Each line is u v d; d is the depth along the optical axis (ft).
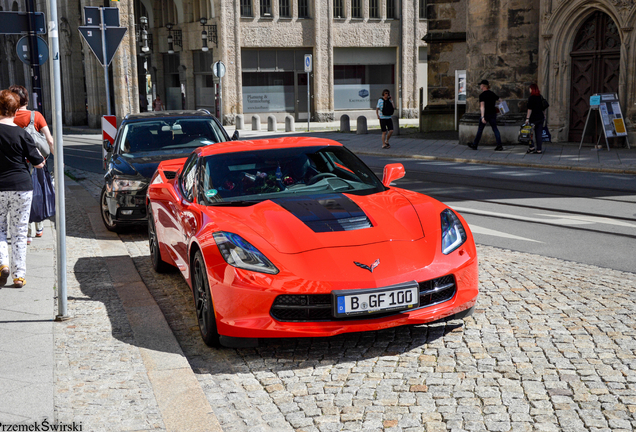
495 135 60.34
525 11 64.64
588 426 10.90
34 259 24.13
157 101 118.73
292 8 126.62
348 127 96.99
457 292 15.26
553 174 45.65
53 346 14.90
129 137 31.35
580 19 62.49
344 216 16.07
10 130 19.38
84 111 137.59
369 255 14.65
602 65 61.72
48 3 16.31
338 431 11.18
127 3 104.99
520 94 65.87
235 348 15.58
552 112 65.67
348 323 14.32
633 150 56.65
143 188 28.12
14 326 16.40
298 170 18.72
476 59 67.62
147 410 11.64
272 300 14.24
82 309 17.90
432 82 91.15
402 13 135.64
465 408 11.78
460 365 13.75
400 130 96.94
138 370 13.55
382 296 14.14
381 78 137.90
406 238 15.34
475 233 27.30
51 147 23.93
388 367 13.91
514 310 16.94
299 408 12.19
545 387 12.46
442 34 89.61
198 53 132.16
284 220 15.79
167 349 14.90
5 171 19.61
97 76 124.06
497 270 20.98
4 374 13.19
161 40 142.41
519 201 34.99
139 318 17.16
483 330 15.67
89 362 13.99
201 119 32.86
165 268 22.70
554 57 64.39
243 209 16.65
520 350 14.34
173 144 31.22
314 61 130.00
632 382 12.50
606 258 22.44
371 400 12.34
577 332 15.20
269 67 127.03
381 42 135.54
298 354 14.99
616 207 32.24
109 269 22.65
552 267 21.21
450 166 52.39
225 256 14.85
